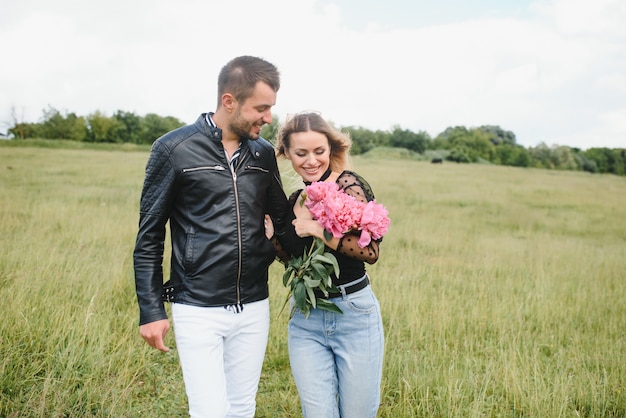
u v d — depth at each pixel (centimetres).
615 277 762
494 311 545
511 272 761
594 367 430
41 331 397
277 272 662
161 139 238
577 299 614
